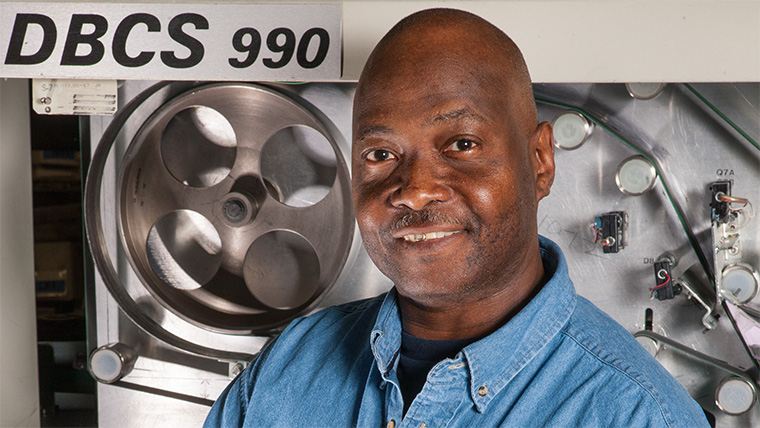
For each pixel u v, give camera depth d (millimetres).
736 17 1158
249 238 1381
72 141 1470
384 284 1320
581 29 1176
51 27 1226
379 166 899
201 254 1403
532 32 1182
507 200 853
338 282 1330
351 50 1202
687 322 1247
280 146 1369
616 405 803
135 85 1299
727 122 1213
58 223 1470
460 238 853
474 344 860
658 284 1229
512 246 866
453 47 860
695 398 1251
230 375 1343
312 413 998
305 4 1197
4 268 1386
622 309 1267
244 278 1394
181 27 1214
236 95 1327
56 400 1491
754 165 1211
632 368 829
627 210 1256
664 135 1234
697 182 1230
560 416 820
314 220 1353
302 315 1345
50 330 1478
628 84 1222
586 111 1250
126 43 1223
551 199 1278
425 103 849
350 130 1298
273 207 1363
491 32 900
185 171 1396
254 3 1202
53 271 1475
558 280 905
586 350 864
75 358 1414
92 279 1366
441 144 858
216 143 1392
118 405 1367
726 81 1170
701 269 1242
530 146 925
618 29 1172
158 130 1369
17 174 1388
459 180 843
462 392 863
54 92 1294
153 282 1381
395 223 864
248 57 1212
